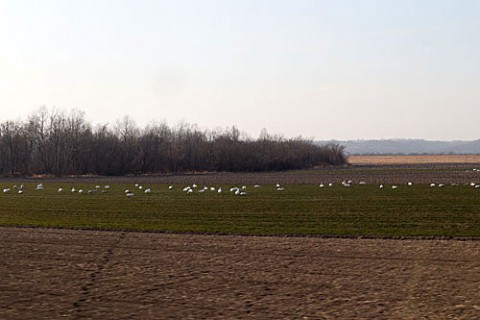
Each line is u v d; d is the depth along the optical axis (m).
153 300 16.19
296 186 68.44
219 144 133.62
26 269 20.34
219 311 15.06
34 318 14.48
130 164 117.12
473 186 63.75
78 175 109.94
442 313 14.68
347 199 49.06
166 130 134.12
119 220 34.75
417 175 95.44
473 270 19.55
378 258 21.91
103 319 14.41
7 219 35.59
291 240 26.66
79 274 19.52
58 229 30.94
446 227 30.33
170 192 59.97
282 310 15.11
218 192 58.19
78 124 117.75
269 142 146.25
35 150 115.25
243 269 20.17
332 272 19.56
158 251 23.84
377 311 14.94
